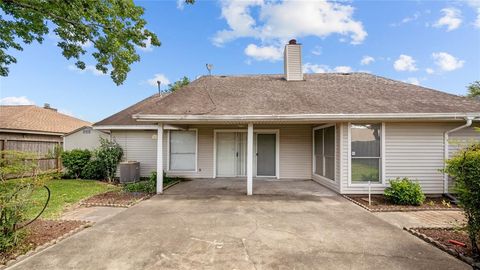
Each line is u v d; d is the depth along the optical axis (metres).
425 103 7.89
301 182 10.34
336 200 7.09
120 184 10.50
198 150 11.84
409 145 7.66
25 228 4.23
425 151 7.63
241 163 11.98
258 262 3.39
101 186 9.87
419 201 6.52
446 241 4.03
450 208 6.23
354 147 7.77
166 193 8.10
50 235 4.27
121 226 4.85
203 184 9.89
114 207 6.37
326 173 9.36
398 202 6.68
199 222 5.09
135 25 9.13
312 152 11.09
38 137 15.49
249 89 10.26
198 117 7.39
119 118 12.88
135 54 9.94
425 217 5.51
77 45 9.87
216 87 10.69
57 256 3.56
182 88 10.66
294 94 9.35
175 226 4.85
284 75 11.97
